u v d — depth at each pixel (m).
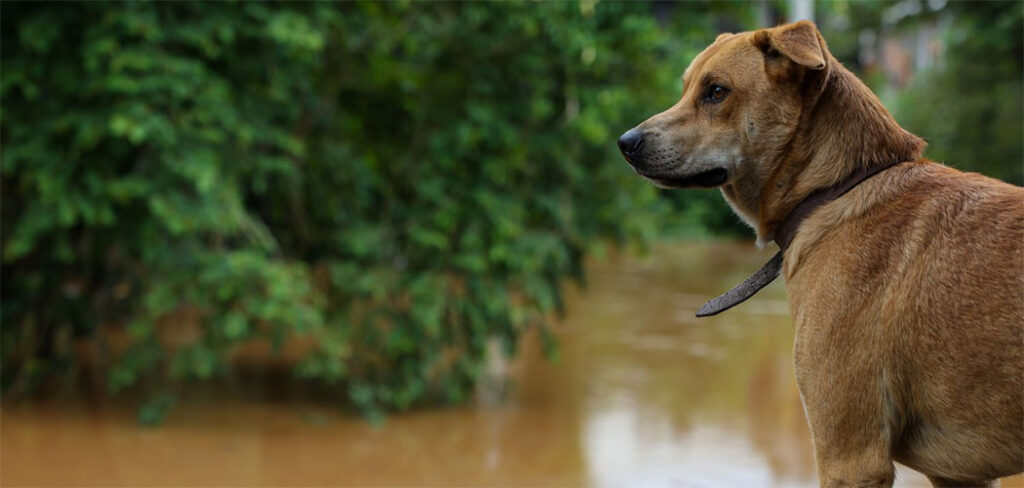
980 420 2.35
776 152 2.81
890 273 2.49
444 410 7.04
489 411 7.00
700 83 2.90
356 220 7.23
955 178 2.57
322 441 6.22
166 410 6.74
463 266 6.88
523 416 6.85
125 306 7.56
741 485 5.29
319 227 7.45
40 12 6.08
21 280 7.07
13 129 6.17
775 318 10.95
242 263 6.17
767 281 2.86
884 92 20.17
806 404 2.61
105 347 7.59
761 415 6.78
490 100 7.14
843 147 2.73
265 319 6.34
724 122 2.85
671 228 20.92
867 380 2.47
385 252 7.14
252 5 6.41
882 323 2.46
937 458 2.46
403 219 7.24
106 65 6.15
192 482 5.35
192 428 6.46
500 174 6.87
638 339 9.65
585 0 6.84
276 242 7.50
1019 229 2.37
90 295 7.53
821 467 2.55
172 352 8.39
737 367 8.34
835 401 2.52
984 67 14.86
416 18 7.30
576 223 7.34
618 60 7.18
